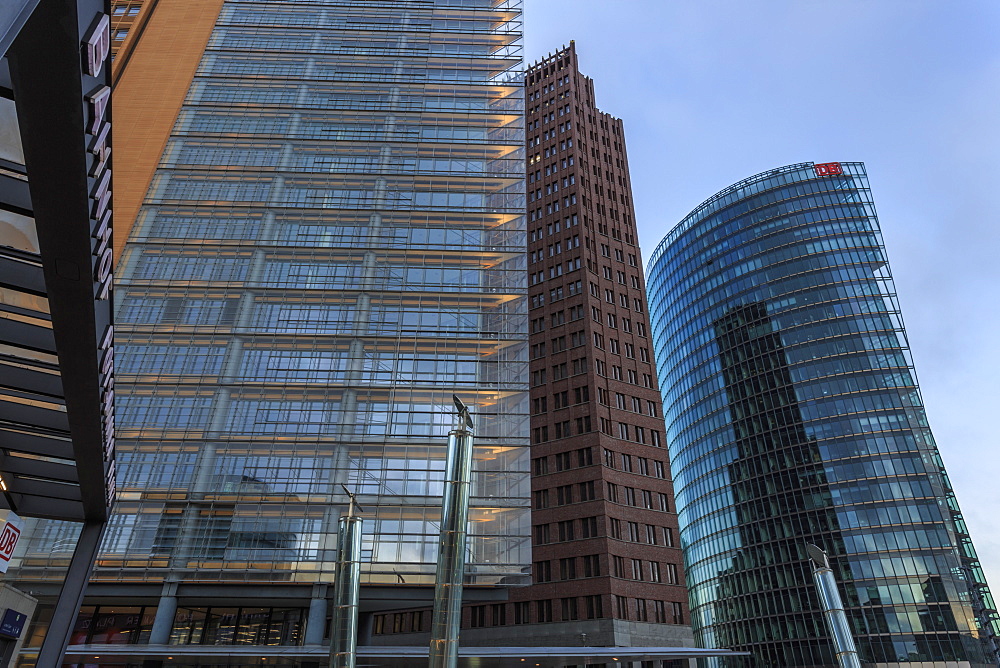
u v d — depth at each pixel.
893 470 112.06
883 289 130.00
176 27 76.31
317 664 43.12
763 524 121.50
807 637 107.25
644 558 70.88
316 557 46.50
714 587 128.12
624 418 79.00
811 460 119.56
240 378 53.50
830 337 127.94
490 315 57.75
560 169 96.62
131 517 47.34
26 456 20.48
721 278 150.38
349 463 50.34
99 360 14.69
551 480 75.69
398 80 73.19
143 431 50.75
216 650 39.72
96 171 10.34
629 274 91.19
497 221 63.06
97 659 42.16
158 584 45.53
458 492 21.45
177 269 58.66
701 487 139.50
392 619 83.25
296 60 75.00
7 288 13.95
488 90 72.69
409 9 81.06
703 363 148.25
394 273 59.59
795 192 146.50
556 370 82.38
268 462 50.19
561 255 89.69
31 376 16.70
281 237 61.19
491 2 82.19
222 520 47.62
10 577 44.03
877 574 104.81
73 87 8.55
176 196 63.09
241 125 68.69
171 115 67.88
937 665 96.56
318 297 58.00
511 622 70.56
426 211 63.19
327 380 53.59
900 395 118.38
